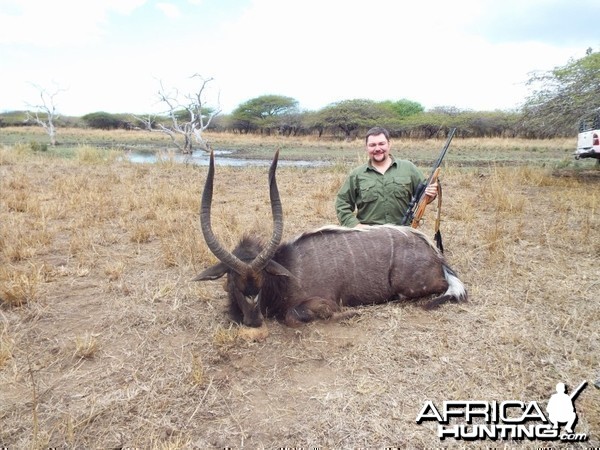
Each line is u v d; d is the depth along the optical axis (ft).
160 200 29.91
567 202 28.76
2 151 52.39
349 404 10.68
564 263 18.26
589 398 10.62
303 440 9.70
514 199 28.27
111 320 14.55
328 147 104.73
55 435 9.90
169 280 17.39
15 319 14.52
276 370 12.07
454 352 12.56
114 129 190.80
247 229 23.06
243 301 13.15
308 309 14.23
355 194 18.20
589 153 38.83
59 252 20.43
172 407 10.71
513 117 122.42
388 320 14.33
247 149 97.14
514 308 14.85
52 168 44.29
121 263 18.65
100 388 11.35
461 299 15.33
